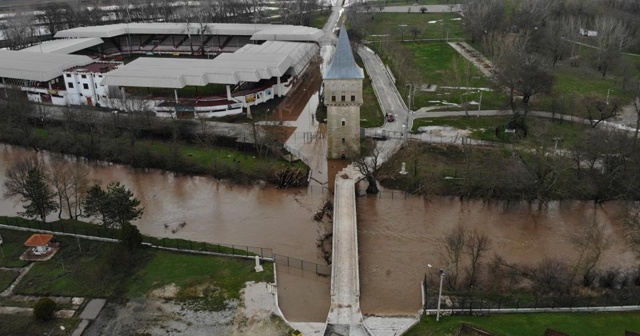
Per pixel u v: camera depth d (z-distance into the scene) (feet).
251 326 249.34
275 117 513.86
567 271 279.90
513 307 249.34
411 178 383.04
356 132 408.05
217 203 376.07
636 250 291.17
